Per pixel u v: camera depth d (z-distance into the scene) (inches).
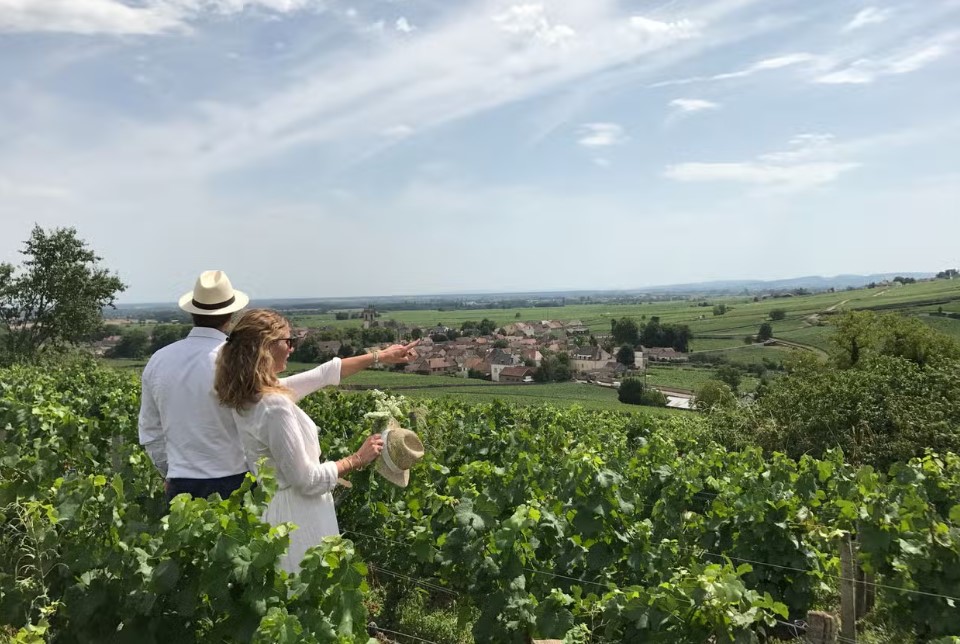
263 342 143.8
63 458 331.6
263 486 138.5
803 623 267.3
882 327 1147.9
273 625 124.2
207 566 137.3
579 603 203.3
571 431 553.9
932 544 239.3
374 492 277.3
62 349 1692.9
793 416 689.0
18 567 159.8
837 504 280.4
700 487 342.6
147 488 250.2
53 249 1660.9
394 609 260.1
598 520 248.7
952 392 639.8
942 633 233.5
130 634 145.3
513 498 265.7
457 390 2492.6
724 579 170.4
